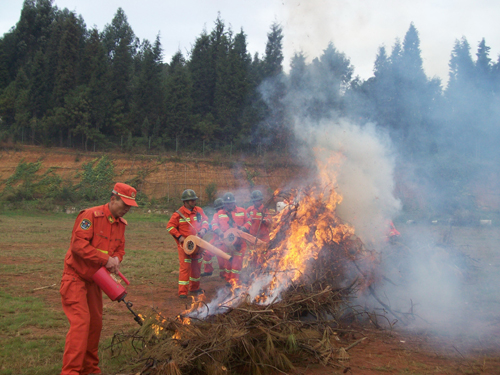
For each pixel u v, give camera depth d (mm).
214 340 4586
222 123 52656
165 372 4117
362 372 4754
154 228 26297
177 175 43406
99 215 4613
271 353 4727
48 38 70375
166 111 52281
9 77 62188
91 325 4582
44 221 27578
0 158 43875
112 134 51656
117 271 4621
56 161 44094
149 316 5199
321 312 6059
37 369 4594
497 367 5012
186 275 8430
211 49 61031
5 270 10312
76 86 53125
